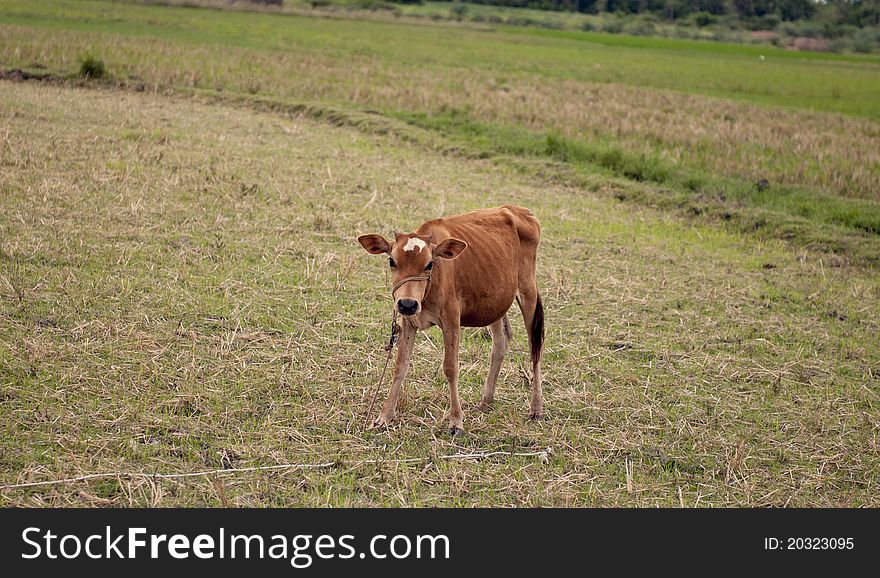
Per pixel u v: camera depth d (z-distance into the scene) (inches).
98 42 1200.8
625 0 4500.5
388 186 608.1
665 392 337.7
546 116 914.1
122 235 439.5
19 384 291.4
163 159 605.0
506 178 689.0
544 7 4296.3
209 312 363.9
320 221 497.0
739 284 474.6
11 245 406.3
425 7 3789.4
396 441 283.7
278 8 2484.0
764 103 1290.6
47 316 342.0
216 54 1206.9
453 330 286.5
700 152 796.0
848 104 1333.7
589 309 416.5
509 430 298.4
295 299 388.2
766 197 660.7
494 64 1560.0
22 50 1053.2
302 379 316.5
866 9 4626.0
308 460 267.9
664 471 284.7
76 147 612.1
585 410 318.3
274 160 647.8
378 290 410.3
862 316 442.9
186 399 290.4
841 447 308.2
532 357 312.7
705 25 4215.1
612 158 732.7
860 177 717.3
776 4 4736.7
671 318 415.5
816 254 555.8
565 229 550.0
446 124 855.1
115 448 262.2
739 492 277.3
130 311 354.9
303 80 1048.8
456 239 270.5
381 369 332.8
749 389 348.5
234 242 450.6
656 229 577.9
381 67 1290.6
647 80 1515.7
